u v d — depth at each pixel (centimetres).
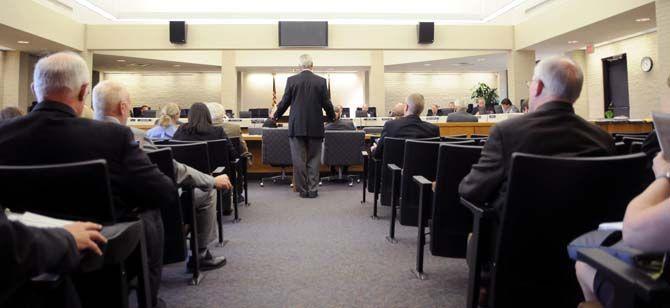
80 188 98
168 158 161
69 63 119
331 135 514
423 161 235
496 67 1297
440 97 1409
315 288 197
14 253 75
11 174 95
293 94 436
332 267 226
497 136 129
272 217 349
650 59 848
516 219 109
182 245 182
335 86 1363
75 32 902
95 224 97
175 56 1116
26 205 99
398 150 295
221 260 230
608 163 103
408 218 241
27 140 112
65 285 95
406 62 1175
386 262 234
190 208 200
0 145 111
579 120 130
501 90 1402
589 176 104
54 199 98
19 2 739
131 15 946
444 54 1130
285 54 1197
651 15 705
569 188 105
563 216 108
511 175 106
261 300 184
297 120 432
